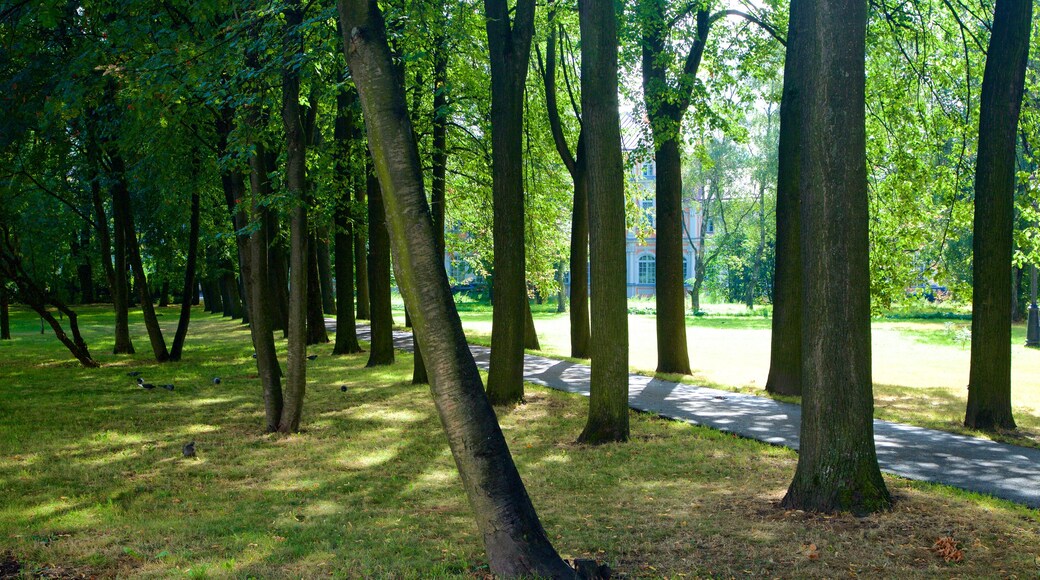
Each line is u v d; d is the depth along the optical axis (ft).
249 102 32.96
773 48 62.28
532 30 43.98
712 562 18.01
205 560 19.01
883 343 90.27
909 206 56.03
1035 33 46.78
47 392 53.31
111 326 134.00
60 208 82.28
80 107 36.58
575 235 71.97
